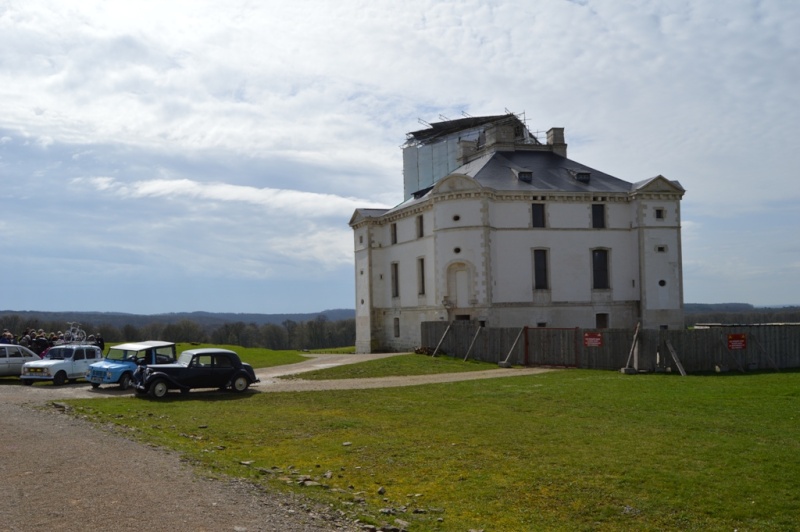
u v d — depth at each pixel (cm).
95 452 1633
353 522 1204
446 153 7788
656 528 1255
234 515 1179
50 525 1092
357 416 2294
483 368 4012
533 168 6034
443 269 5484
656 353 3634
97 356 3550
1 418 2164
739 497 1389
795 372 3456
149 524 1107
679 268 5747
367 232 6656
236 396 2831
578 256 5675
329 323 15688
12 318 11975
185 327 13450
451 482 1510
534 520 1290
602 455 1697
